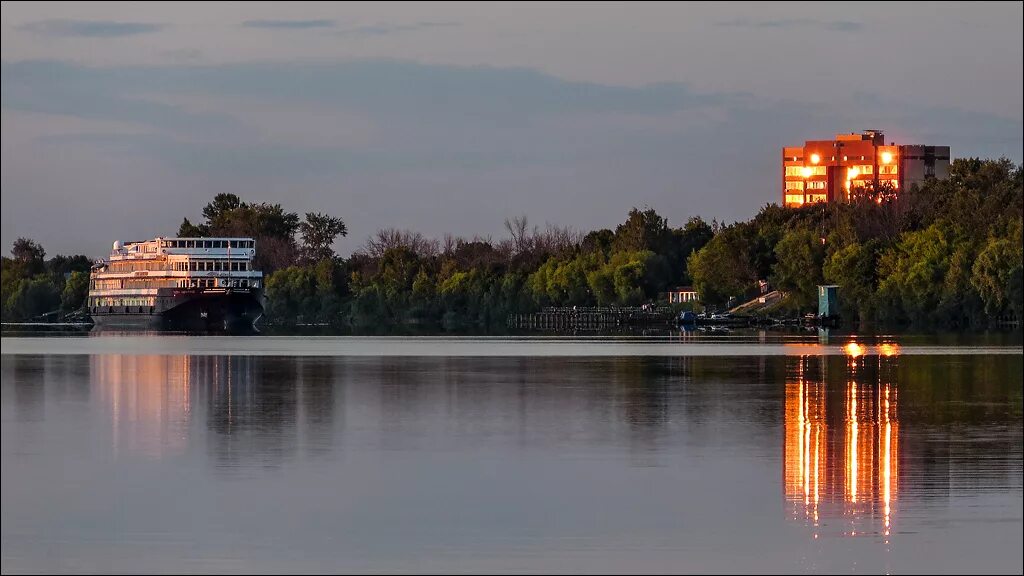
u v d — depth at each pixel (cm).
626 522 14250
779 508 14725
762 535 13650
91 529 14125
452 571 12644
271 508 15025
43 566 12838
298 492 15838
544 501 15262
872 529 13788
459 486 16138
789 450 18512
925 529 13750
